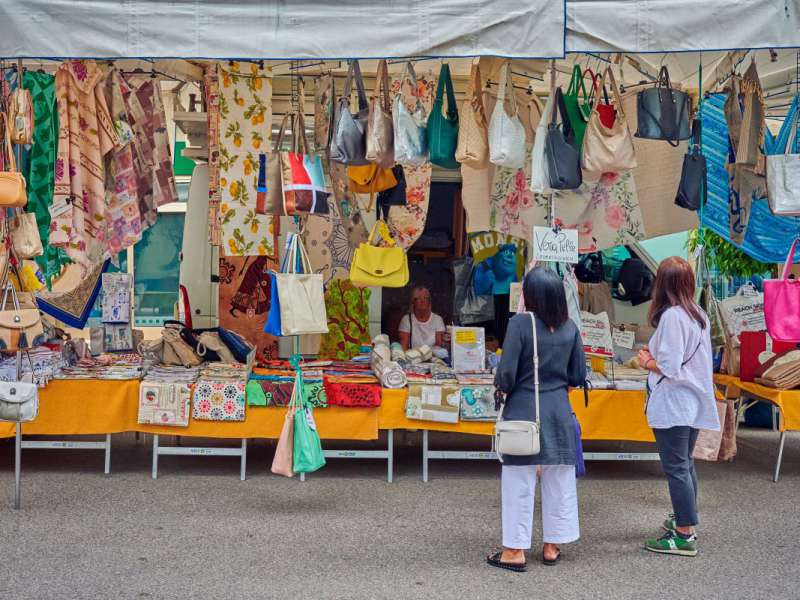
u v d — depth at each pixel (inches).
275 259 315.0
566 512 178.5
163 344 270.7
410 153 228.2
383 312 356.5
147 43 196.9
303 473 246.2
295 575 171.0
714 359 283.1
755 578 172.7
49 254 276.7
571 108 247.1
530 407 173.3
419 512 216.8
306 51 196.5
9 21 197.3
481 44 196.2
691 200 247.3
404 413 245.8
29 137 225.6
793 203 226.4
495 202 265.1
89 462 268.7
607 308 297.1
